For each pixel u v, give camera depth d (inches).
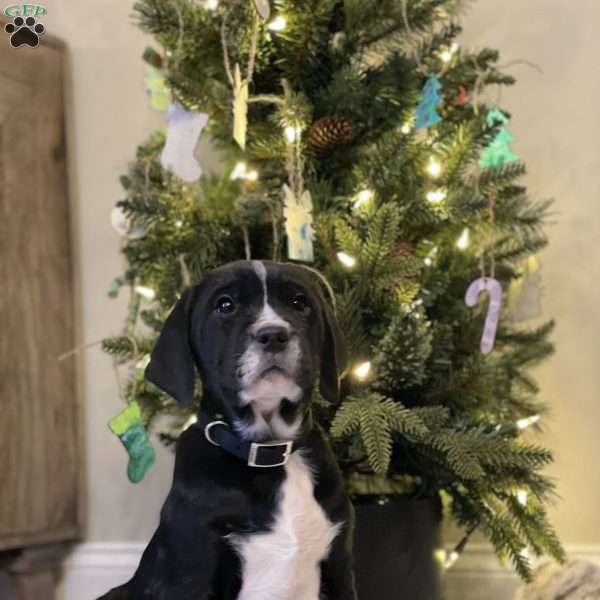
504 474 74.0
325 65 79.0
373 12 76.9
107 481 101.2
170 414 84.5
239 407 59.7
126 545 100.1
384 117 77.9
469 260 82.4
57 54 100.2
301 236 69.5
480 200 74.4
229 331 59.6
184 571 57.0
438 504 79.3
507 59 98.3
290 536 57.6
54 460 96.9
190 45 76.9
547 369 96.4
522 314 85.5
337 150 78.1
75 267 102.2
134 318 82.5
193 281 76.1
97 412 101.4
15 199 94.8
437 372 76.4
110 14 104.0
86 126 104.0
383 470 63.3
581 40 96.9
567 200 96.7
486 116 78.7
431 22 79.1
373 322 75.4
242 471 58.8
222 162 97.6
